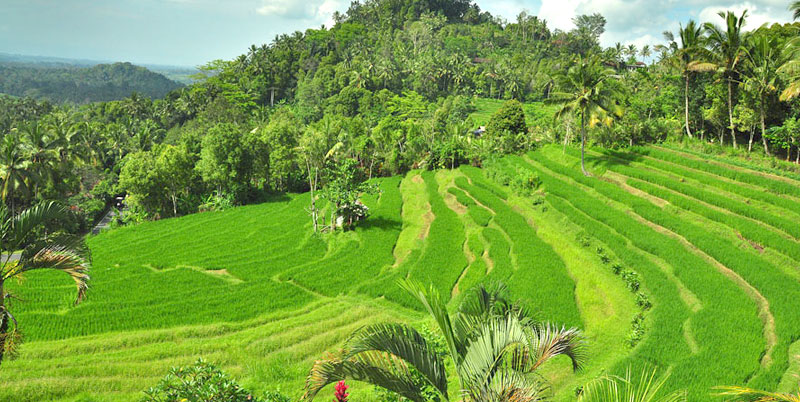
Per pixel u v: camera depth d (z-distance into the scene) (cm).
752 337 2431
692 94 6362
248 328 3119
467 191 6153
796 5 4378
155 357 2633
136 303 3444
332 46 19038
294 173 8794
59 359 2572
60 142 7788
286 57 17700
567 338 1111
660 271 3350
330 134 8600
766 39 5134
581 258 3794
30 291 3625
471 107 14250
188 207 7625
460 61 16362
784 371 2131
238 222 6350
